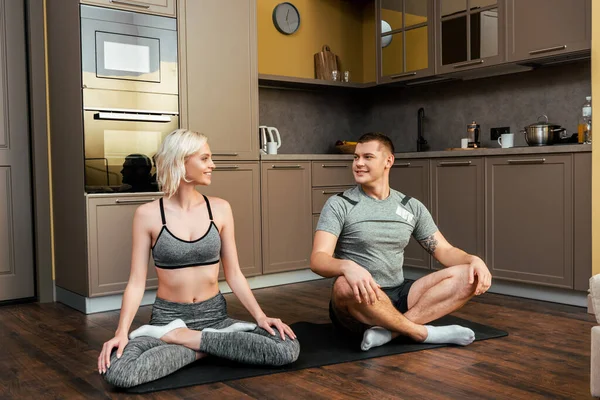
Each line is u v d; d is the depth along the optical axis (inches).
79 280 155.6
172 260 100.8
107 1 152.9
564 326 128.4
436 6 184.2
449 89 201.5
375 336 108.4
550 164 151.5
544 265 153.9
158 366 93.3
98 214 152.3
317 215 192.1
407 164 185.5
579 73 167.3
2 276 165.2
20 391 93.7
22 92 167.0
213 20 171.2
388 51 200.4
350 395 88.0
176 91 164.6
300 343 114.6
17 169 166.9
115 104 154.8
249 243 177.3
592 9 144.4
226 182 173.2
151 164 160.4
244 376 96.0
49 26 165.3
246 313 147.5
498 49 167.9
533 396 86.6
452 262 115.0
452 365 101.2
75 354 114.0
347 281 102.3
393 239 114.0
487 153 164.1
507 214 161.0
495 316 138.3
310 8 214.8
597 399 84.9
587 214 144.8
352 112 227.8
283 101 209.9
